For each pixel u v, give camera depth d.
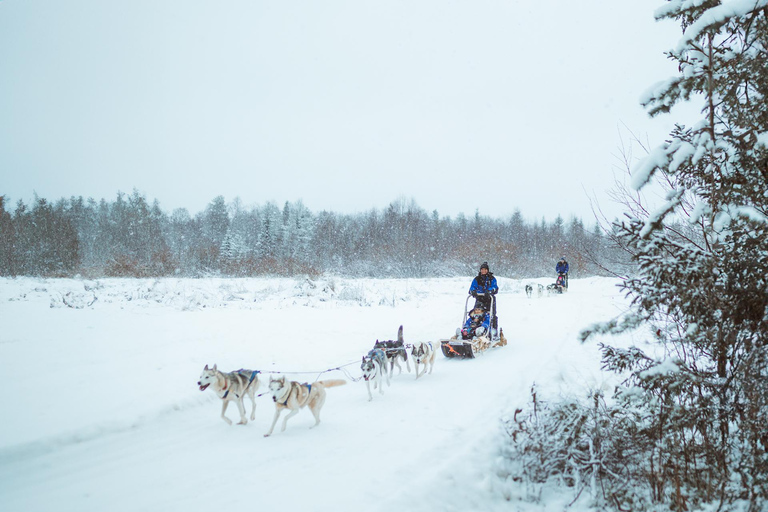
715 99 4.65
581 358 8.55
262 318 12.50
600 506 3.95
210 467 4.64
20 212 40.69
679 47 4.40
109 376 7.03
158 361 7.94
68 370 7.18
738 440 4.55
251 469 4.59
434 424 5.83
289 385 5.66
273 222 62.66
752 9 3.98
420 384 7.87
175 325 10.94
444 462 4.61
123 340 9.22
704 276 4.12
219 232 71.56
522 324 13.94
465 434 5.43
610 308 15.47
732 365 4.36
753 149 4.18
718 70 4.56
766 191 4.24
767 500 3.74
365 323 12.58
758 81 4.27
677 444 4.32
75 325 10.40
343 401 7.00
